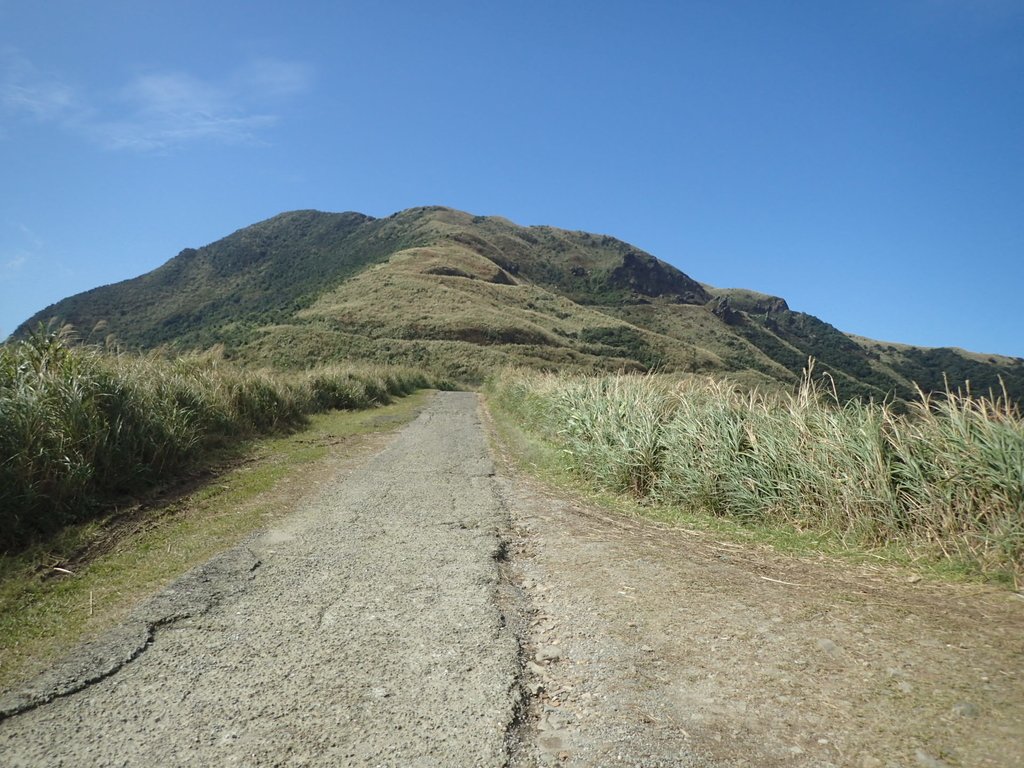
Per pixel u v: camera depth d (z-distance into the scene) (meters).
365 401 21.23
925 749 2.62
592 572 5.04
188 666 3.42
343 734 2.78
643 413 8.94
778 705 3.00
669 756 2.64
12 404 6.50
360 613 4.14
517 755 2.67
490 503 7.42
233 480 8.48
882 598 4.38
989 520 5.15
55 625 3.96
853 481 6.09
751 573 5.02
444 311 79.50
